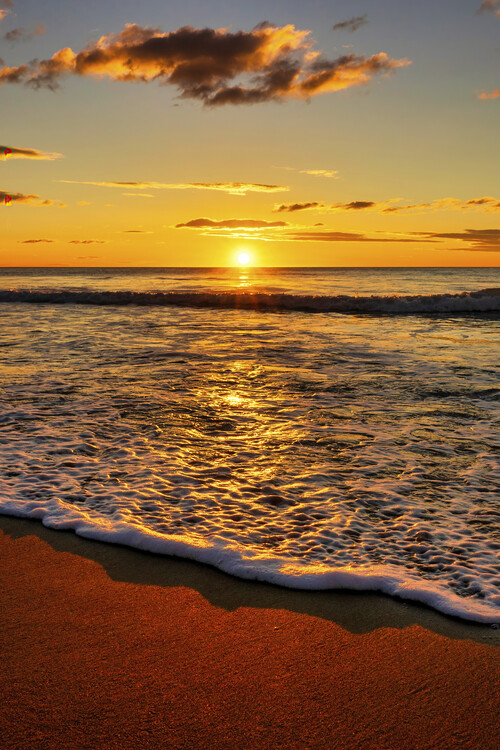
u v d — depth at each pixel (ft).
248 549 10.77
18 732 6.21
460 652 7.80
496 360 33.27
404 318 63.67
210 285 143.13
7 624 8.32
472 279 182.50
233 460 16.24
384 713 6.59
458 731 6.32
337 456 16.66
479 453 16.92
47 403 22.57
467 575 9.93
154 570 10.12
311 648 7.86
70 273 302.04
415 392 24.89
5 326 51.06
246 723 6.40
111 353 35.47
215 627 8.34
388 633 8.27
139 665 7.40
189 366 31.09
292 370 30.04
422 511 12.82
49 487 14.01
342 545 11.12
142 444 17.60
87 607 8.84
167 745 6.07
